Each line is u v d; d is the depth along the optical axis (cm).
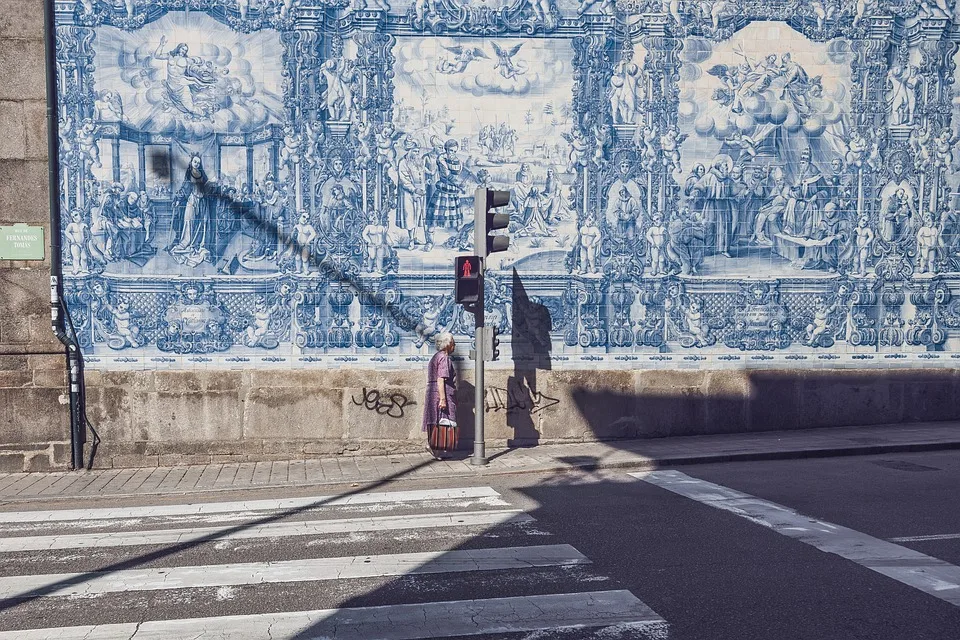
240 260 1212
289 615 591
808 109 1292
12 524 875
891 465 1106
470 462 1170
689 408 1296
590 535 786
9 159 1155
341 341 1233
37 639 555
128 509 945
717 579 650
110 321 1193
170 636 557
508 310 1262
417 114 1234
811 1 1284
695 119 1274
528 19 1245
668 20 1262
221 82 1200
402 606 604
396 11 1223
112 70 1180
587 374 1277
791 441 1235
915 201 1318
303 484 1064
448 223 1246
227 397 1212
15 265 1162
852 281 1314
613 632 549
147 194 1194
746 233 1291
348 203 1227
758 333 1303
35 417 1172
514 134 1249
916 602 594
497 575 671
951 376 1333
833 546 734
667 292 1284
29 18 1153
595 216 1266
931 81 1312
